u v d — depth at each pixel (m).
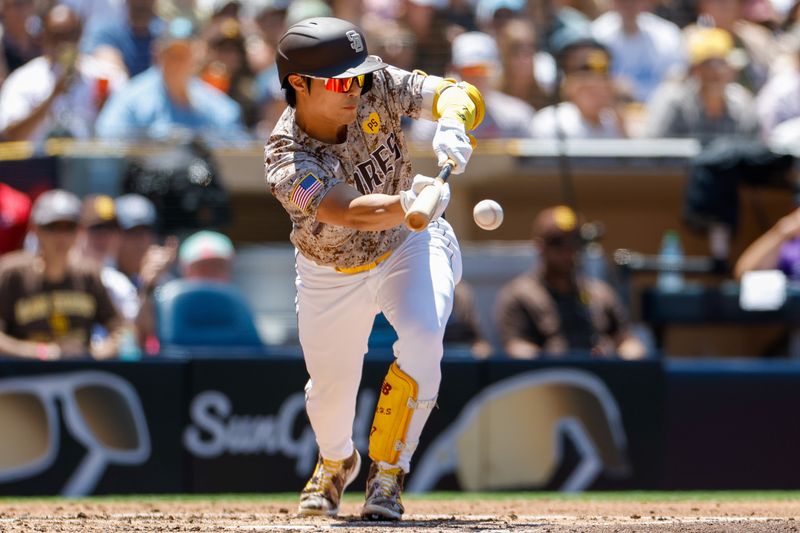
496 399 26.36
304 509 15.86
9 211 28.48
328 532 13.50
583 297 28.45
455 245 14.88
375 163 13.91
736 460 27.30
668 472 26.95
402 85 13.88
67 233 26.30
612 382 26.86
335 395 15.12
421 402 14.16
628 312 30.45
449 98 13.65
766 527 13.30
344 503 20.34
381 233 14.03
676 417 27.06
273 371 25.91
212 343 26.91
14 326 26.14
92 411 25.34
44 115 30.77
